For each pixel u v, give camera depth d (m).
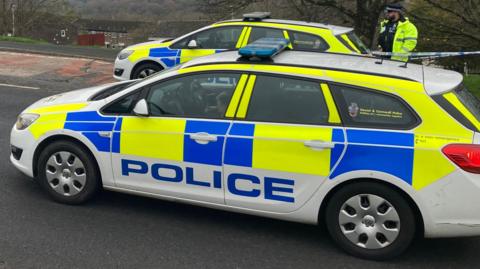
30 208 4.60
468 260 3.99
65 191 4.68
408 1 15.11
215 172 4.14
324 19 20.23
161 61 9.55
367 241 3.88
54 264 3.69
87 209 4.64
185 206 4.81
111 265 3.71
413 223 3.76
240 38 8.82
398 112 3.79
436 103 3.72
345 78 3.94
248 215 4.67
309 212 3.97
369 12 18.52
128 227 4.33
